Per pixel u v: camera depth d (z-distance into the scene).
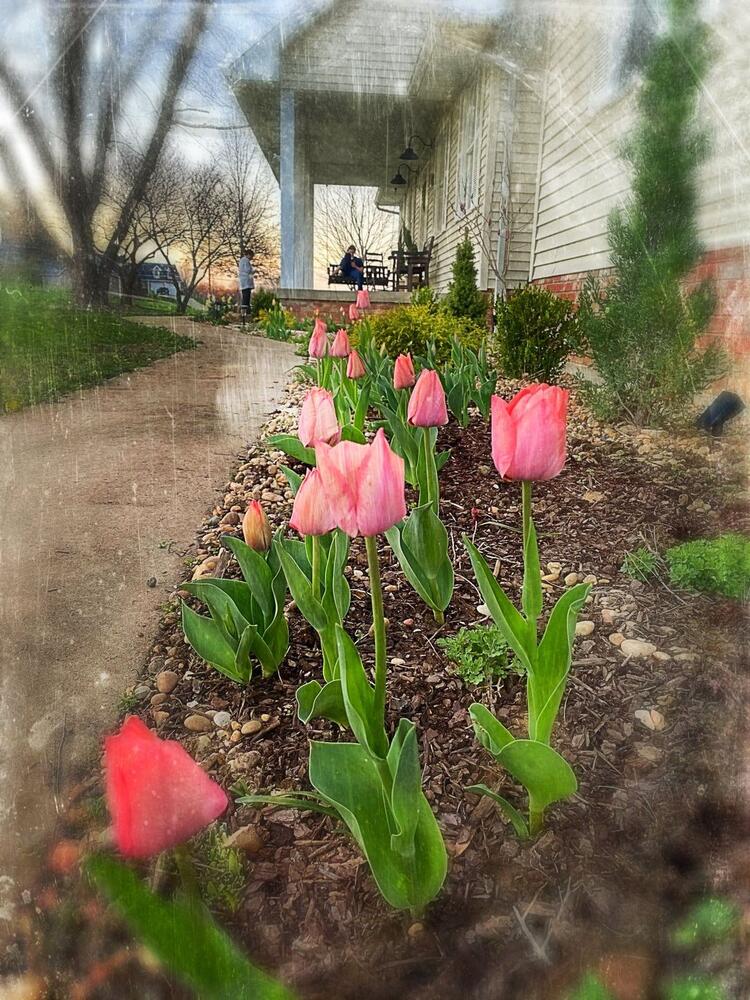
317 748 1.05
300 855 0.98
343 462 0.91
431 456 2.15
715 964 0.78
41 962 0.76
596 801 1.06
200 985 0.65
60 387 1.31
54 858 0.82
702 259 1.37
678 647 1.41
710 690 1.26
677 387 1.66
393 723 1.49
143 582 1.57
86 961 0.75
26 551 1.35
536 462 1.06
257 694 1.51
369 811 0.97
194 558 1.79
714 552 1.49
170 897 0.78
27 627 1.27
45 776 0.96
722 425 1.64
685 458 1.74
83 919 0.77
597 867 0.90
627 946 0.79
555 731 1.26
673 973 0.77
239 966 0.67
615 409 1.94
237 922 0.83
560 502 1.89
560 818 1.03
